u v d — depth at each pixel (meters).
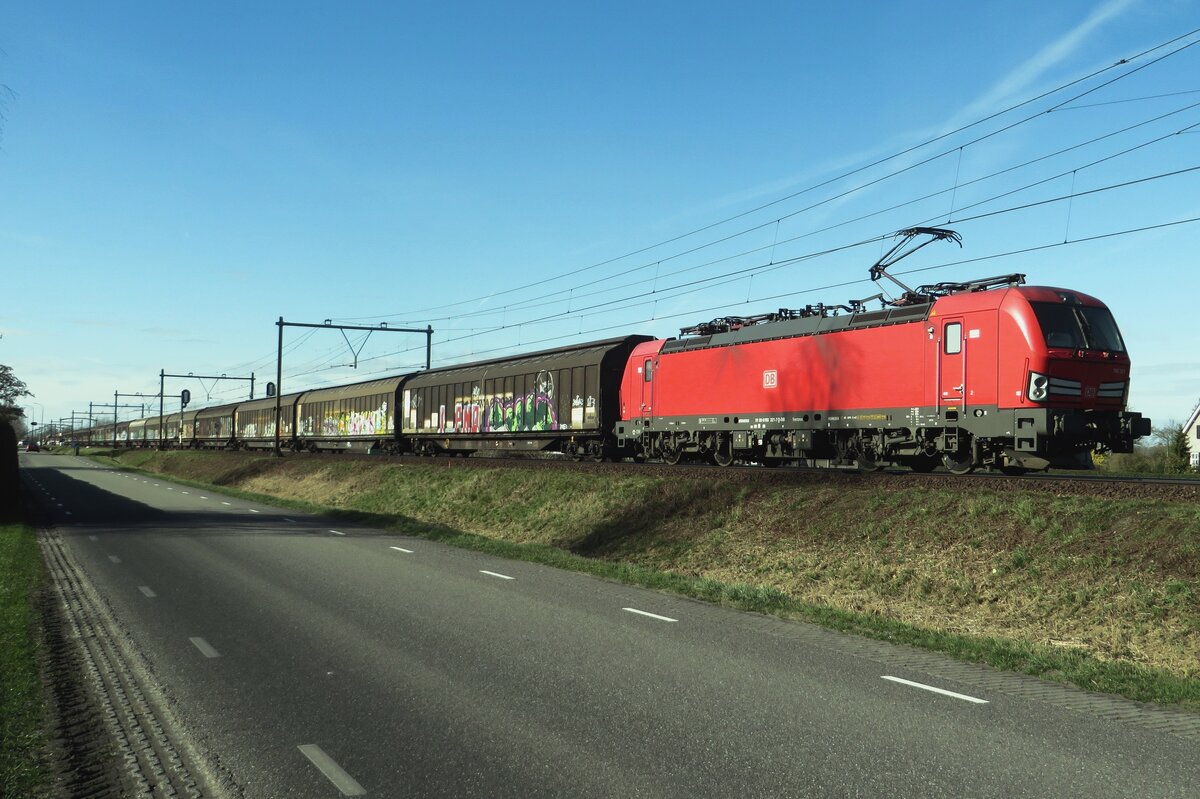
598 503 22.19
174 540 18.55
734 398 23.84
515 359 36.00
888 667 8.00
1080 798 4.86
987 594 12.12
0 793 4.86
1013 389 17.23
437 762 5.43
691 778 5.15
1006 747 5.72
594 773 5.23
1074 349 17.09
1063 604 11.16
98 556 15.87
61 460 94.62
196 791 4.99
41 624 9.56
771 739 5.86
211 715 6.41
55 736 5.89
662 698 6.84
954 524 14.10
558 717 6.35
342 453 50.41
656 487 21.33
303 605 10.95
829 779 5.13
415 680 7.38
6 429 26.58
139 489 40.59
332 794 4.94
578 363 30.61
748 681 7.39
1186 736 6.03
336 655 8.28
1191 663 9.09
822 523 16.27
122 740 5.84
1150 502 12.33
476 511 26.06
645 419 27.19
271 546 17.59
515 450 34.69
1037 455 17.39
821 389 21.28
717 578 15.77
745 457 24.45
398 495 31.02
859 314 20.84
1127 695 7.24
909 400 19.23
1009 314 17.42
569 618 10.19
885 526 15.06
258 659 8.12
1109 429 17.56
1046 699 7.00
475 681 7.35
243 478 49.88
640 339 30.02
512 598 11.57
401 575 13.66
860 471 18.59
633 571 13.91
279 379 51.72
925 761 5.45
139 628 9.52
